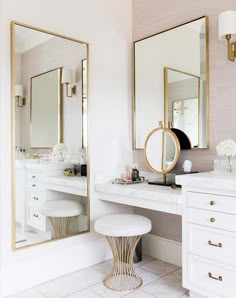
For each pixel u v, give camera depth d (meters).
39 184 2.24
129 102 2.90
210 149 2.30
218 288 1.76
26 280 2.14
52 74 2.32
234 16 2.03
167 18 2.61
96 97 2.61
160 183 2.43
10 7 2.09
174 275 2.35
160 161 2.51
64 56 2.38
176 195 1.98
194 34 2.38
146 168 2.80
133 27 2.91
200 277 1.85
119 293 2.06
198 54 2.35
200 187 1.84
